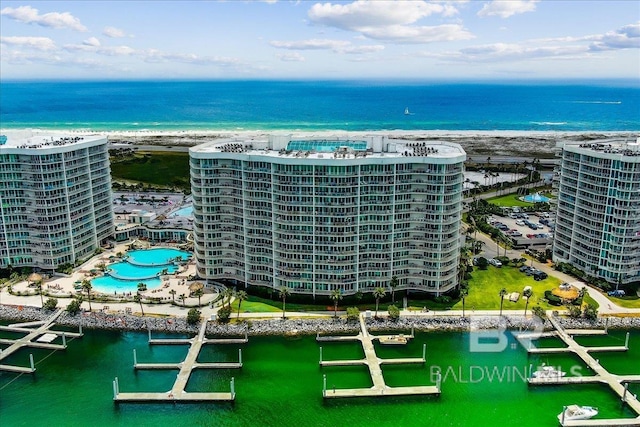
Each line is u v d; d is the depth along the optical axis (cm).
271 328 19775
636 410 15500
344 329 19762
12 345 18875
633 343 19050
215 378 17162
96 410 15750
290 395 16362
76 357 18288
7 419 15375
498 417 15412
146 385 16825
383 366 17738
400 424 15150
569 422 15025
